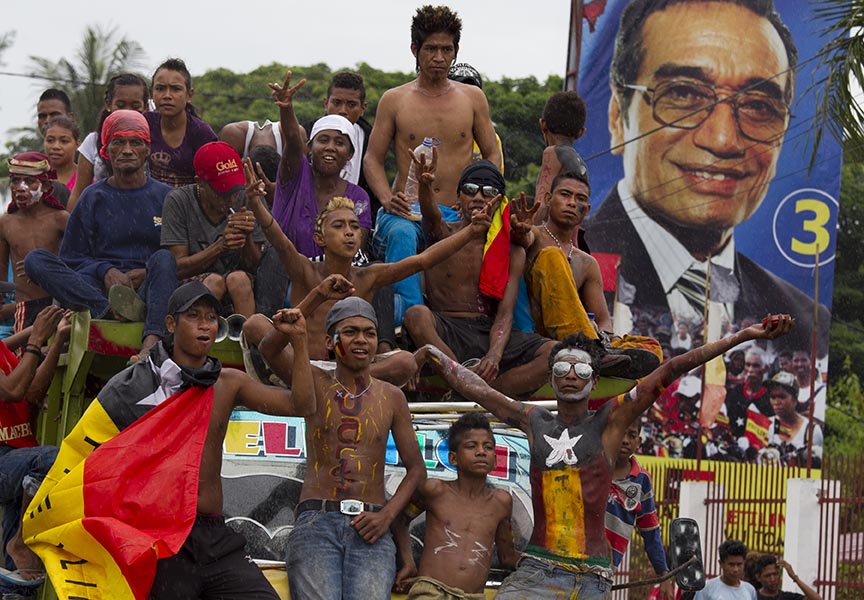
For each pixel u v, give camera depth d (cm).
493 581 1062
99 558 908
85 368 1110
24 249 1455
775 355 3700
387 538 995
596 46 3788
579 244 1378
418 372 1145
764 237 3728
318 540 970
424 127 1377
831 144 3697
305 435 1020
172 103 1455
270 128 1523
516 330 1240
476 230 1132
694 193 3753
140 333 1130
